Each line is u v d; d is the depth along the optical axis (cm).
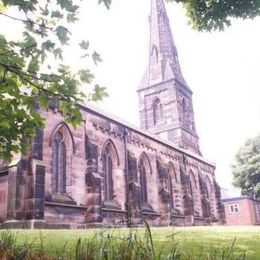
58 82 678
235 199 6256
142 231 1256
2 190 1966
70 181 2305
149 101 5516
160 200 3347
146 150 3316
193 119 5616
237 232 1278
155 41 5941
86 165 2438
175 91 5309
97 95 701
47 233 1086
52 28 624
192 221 3719
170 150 3800
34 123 719
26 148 750
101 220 2341
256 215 6272
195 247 749
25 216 1878
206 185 4647
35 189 1895
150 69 5756
